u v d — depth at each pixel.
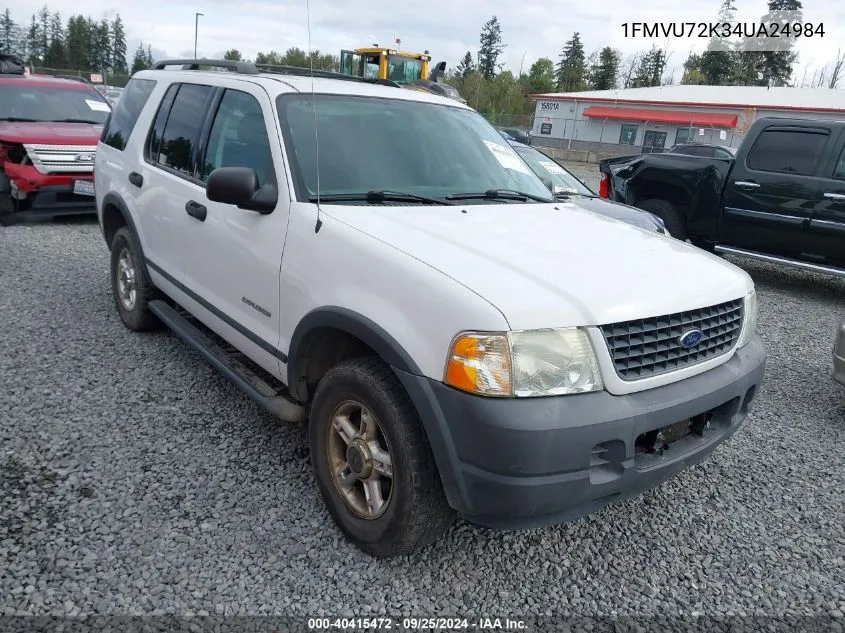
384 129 3.70
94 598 2.51
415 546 2.70
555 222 3.39
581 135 42.53
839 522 3.39
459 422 2.33
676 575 2.92
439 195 3.51
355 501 2.88
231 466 3.45
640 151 39.88
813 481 3.77
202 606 2.52
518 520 2.37
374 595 2.64
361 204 3.19
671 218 9.23
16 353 4.66
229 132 3.77
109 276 6.72
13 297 5.88
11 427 3.67
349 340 2.99
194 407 4.05
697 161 8.95
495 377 2.27
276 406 3.26
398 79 20.33
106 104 10.85
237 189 3.12
